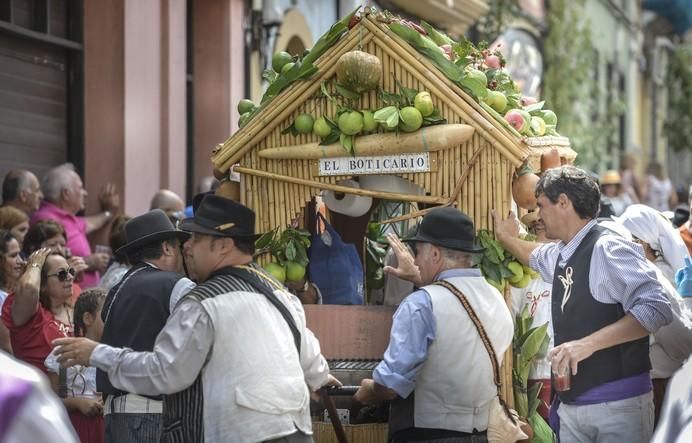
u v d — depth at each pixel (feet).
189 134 55.52
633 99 136.67
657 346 26.66
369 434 24.34
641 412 21.79
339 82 24.11
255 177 25.17
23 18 43.42
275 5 58.65
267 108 24.82
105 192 44.88
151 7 48.37
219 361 19.72
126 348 20.94
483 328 22.13
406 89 23.84
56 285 29.04
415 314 21.83
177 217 36.09
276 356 19.93
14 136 42.93
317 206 26.81
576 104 105.91
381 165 24.21
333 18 68.59
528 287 28.35
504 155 23.57
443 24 81.25
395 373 21.61
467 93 23.72
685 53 156.15
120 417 22.89
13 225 33.01
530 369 26.11
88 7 46.34
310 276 26.07
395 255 25.26
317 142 24.57
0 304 29.78
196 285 21.34
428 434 22.18
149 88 48.21
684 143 156.97
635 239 28.81
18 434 10.30
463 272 22.56
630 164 89.81
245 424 19.57
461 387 22.07
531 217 25.81
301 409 20.27
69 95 45.98
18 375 10.50
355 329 24.57
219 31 55.67
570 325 21.86
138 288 22.89
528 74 96.58
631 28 135.23
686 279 26.55
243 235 20.57
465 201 23.90
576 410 21.89
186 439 19.88
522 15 94.32
